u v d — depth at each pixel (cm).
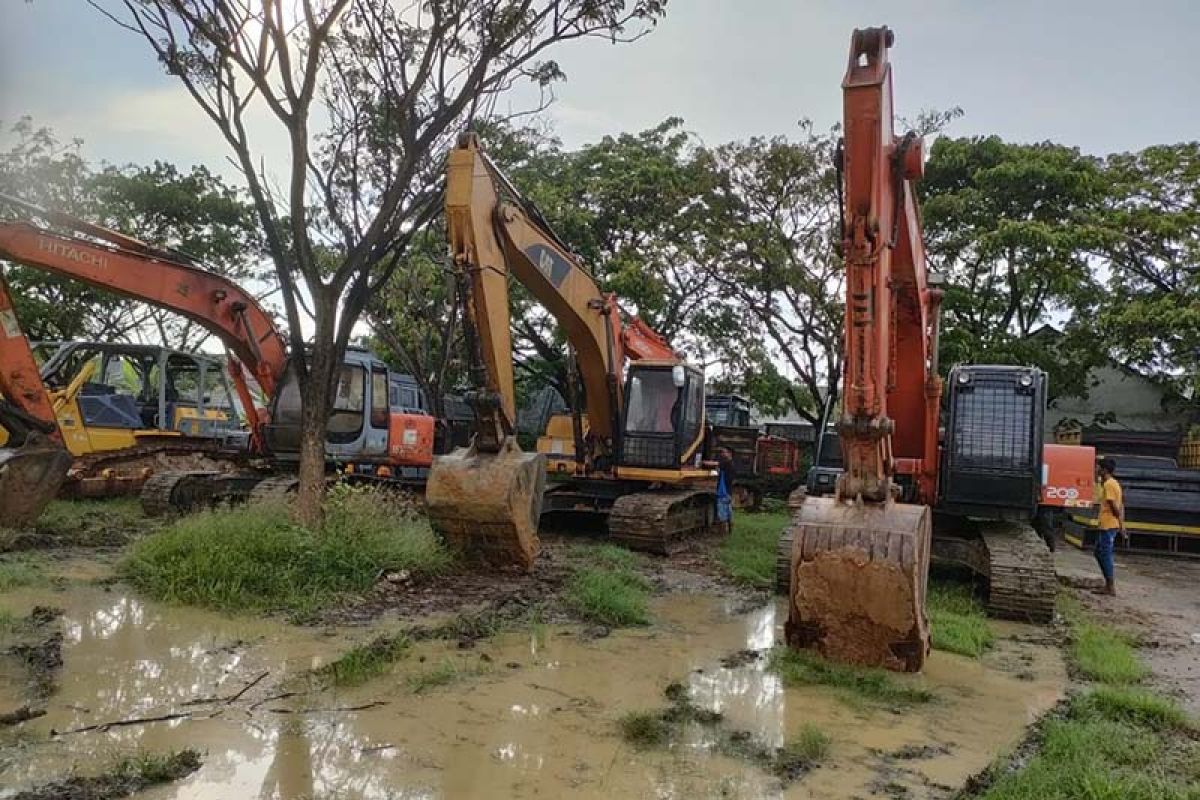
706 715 543
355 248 1015
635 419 1320
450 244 879
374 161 1184
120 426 1434
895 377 912
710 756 482
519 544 899
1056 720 566
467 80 998
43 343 1417
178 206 2236
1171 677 719
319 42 959
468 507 883
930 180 2309
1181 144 2233
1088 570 1365
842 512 662
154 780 408
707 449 1638
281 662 600
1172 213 2145
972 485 1009
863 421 652
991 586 899
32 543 965
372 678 582
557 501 1332
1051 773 467
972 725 562
